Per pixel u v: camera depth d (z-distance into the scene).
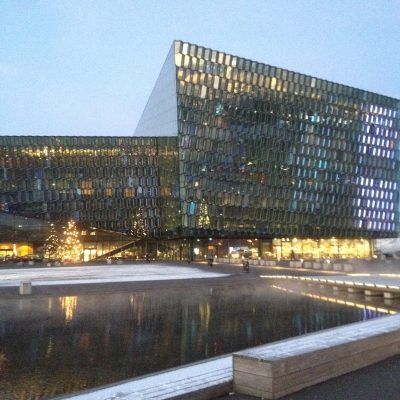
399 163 123.81
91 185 102.56
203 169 97.81
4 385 11.90
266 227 104.88
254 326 20.33
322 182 112.12
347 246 119.62
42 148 100.44
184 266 74.19
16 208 98.50
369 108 119.12
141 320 22.14
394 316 10.84
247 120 102.88
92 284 39.28
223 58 99.88
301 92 109.56
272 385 6.55
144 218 104.31
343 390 6.86
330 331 9.06
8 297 31.44
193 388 6.57
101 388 7.07
